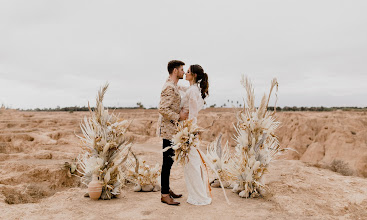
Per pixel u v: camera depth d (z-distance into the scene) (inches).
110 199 169.2
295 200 165.9
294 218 135.6
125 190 199.8
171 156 159.5
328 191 188.5
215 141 223.3
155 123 1955.0
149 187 195.6
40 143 747.4
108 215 137.8
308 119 1926.7
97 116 174.6
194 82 158.9
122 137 181.6
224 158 208.7
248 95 182.7
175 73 158.7
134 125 1851.6
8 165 356.2
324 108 3939.5
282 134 1987.0
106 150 170.6
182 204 157.6
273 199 166.1
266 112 181.8
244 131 182.2
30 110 4753.9
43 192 276.4
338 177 237.1
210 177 231.9
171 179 235.3
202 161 162.6
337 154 1563.7
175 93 155.4
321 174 248.1
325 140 1739.7
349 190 191.9
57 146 681.6
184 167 159.0
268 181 210.4
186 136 152.4
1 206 153.6
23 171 337.7
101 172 169.5
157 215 137.9
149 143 973.8
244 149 175.9
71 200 165.6
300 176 228.8
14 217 133.0
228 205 155.4
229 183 202.4
